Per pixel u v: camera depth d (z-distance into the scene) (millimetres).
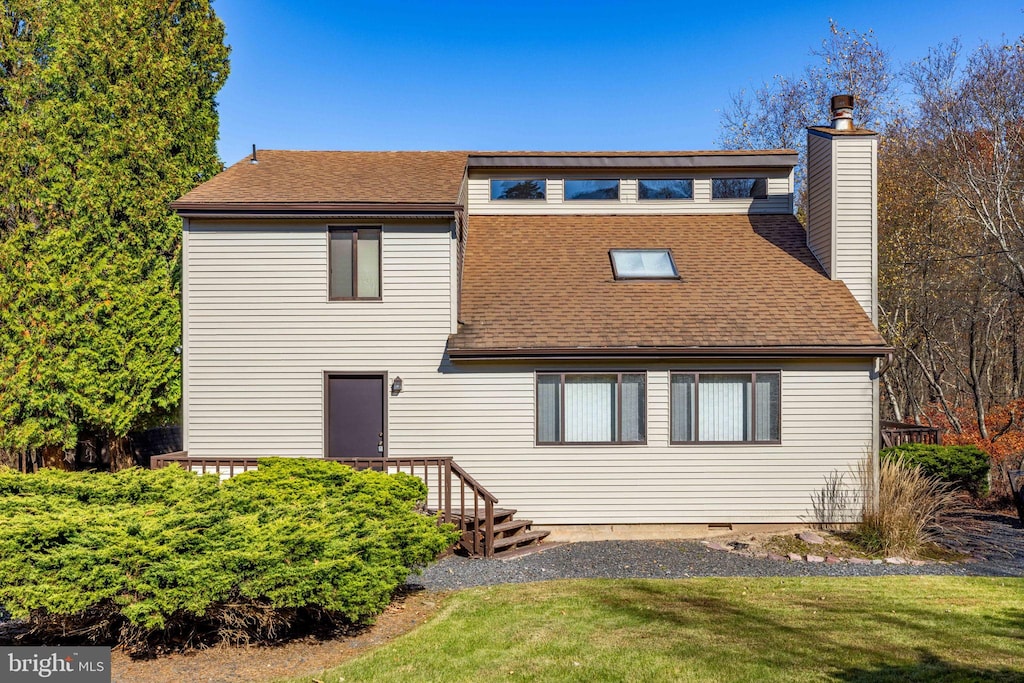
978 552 11156
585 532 12531
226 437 12641
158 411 17469
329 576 6641
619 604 8242
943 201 20984
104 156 15984
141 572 6266
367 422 12797
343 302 12695
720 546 11641
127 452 17594
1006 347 26203
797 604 8203
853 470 12578
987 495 15305
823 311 13180
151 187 16859
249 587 6387
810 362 12648
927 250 22781
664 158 16312
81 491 7723
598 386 12711
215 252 12703
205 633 7098
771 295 13633
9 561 6129
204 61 19219
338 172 14828
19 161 14977
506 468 12594
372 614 7367
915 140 23969
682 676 5973
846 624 7387
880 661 6281
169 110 17656
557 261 14719
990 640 6844
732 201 16625
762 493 12602
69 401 15023
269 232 12727
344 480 10367
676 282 14039
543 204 16594
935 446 15406
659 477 12586
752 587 9055
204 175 18938
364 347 12695
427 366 12656
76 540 6383
